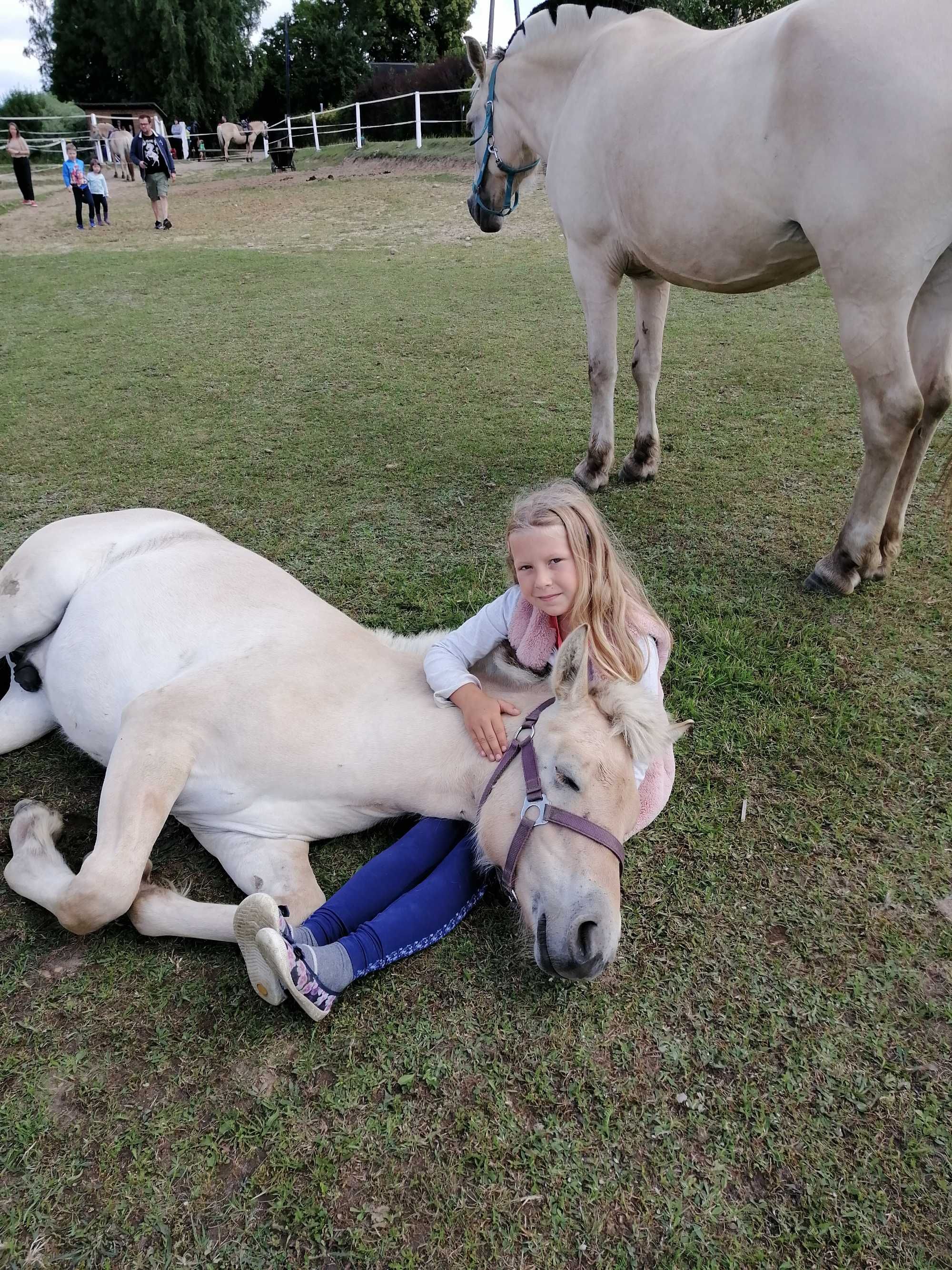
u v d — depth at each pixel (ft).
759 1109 5.71
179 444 16.85
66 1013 6.22
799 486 14.65
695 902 7.25
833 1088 5.85
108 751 8.18
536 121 14.98
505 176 16.89
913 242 9.41
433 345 23.20
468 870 6.97
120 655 7.97
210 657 7.63
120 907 6.48
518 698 7.43
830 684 9.89
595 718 6.30
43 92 149.18
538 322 25.00
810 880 7.50
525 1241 4.97
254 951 5.89
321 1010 5.96
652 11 12.65
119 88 144.97
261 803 7.28
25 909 7.13
